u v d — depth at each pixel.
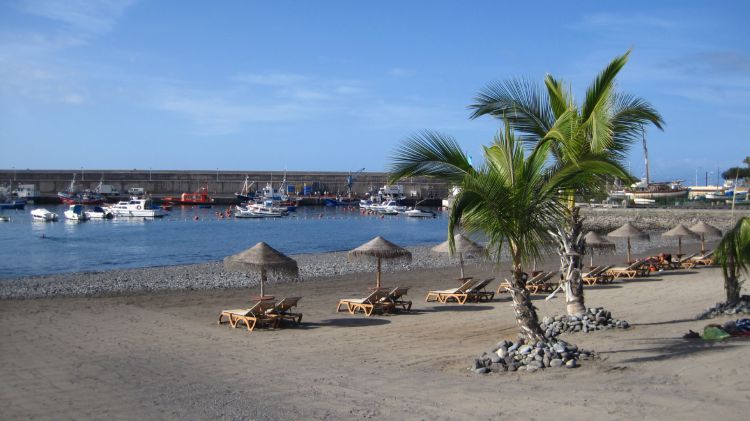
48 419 8.33
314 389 9.57
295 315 16.44
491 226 10.20
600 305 18.84
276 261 16.34
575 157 10.35
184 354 12.59
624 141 12.42
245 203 119.31
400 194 135.88
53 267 37.44
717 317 15.22
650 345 11.94
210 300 21.17
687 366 9.92
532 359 10.35
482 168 10.30
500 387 9.16
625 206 79.06
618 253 41.72
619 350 11.59
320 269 32.81
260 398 9.13
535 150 10.45
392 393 9.14
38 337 14.38
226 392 9.53
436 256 39.41
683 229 30.83
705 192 116.94
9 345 13.45
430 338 14.35
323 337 14.55
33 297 21.98
